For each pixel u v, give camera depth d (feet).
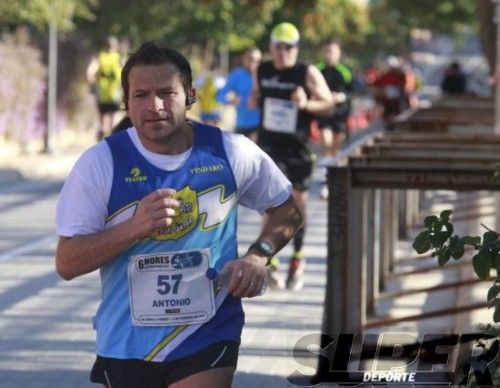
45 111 180.75
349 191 50.11
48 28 171.32
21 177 141.79
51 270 79.71
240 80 117.19
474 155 60.59
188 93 30.66
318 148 188.34
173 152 30.55
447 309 60.80
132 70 30.07
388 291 71.15
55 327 62.13
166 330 30.30
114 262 30.42
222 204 30.78
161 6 221.46
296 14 301.02
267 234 31.63
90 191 30.04
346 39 403.34
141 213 29.01
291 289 72.33
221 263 30.73
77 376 52.31
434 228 36.88
